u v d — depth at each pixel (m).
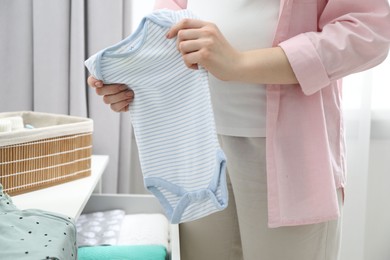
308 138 0.84
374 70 1.69
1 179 1.07
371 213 1.80
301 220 0.84
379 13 0.76
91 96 1.65
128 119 1.68
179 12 0.81
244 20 0.87
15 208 0.80
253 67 0.75
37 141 1.13
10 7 1.60
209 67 0.73
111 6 1.59
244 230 0.97
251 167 0.92
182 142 0.85
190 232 1.10
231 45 0.80
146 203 1.58
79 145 1.25
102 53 0.82
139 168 1.82
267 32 0.85
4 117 1.35
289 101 0.84
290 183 0.85
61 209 1.01
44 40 1.59
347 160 1.68
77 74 1.59
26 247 0.63
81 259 1.13
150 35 0.81
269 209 0.86
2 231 0.69
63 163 1.21
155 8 1.06
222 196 0.76
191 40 0.72
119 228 1.41
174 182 0.88
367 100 1.62
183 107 0.84
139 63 0.83
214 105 0.93
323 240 0.89
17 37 1.61
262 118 0.88
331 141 0.89
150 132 0.89
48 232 0.70
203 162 0.80
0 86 1.63
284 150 0.85
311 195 0.84
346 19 0.78
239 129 0.91
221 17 0.89
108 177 1.67
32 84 1.66
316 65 0.76
